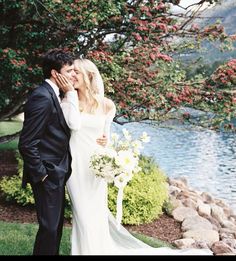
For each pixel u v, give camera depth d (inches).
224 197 409.7
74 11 261.6
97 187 167.6
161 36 292.5
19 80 302.5
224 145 665.0
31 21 302.5
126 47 300.7
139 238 236.1
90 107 172.2
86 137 168.4
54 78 161.8
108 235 171.9
